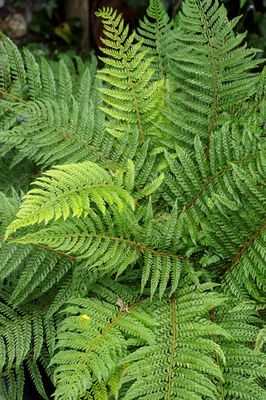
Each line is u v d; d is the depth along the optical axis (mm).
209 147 1542
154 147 1569
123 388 1356
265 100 1549
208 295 1356
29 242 1302
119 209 1272
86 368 1258
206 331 1297
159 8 1686
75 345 1290
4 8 2504
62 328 1322
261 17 2023
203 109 1547
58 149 1505
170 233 1386
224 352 1328
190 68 1534
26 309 1475
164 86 1642
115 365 1267
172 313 1361
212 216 1417
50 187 1252
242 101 1546
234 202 1385
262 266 1380
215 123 1548
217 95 1543
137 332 1312
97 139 1529
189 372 1258
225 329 1362
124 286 1430
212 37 1546
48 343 1419
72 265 1476
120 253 1353
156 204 1529
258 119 1497
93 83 1792
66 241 1326
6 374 1463
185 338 1307
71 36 2518
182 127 1530
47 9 2529
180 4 2127
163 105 1617
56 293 1511
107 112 1538
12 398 1438
